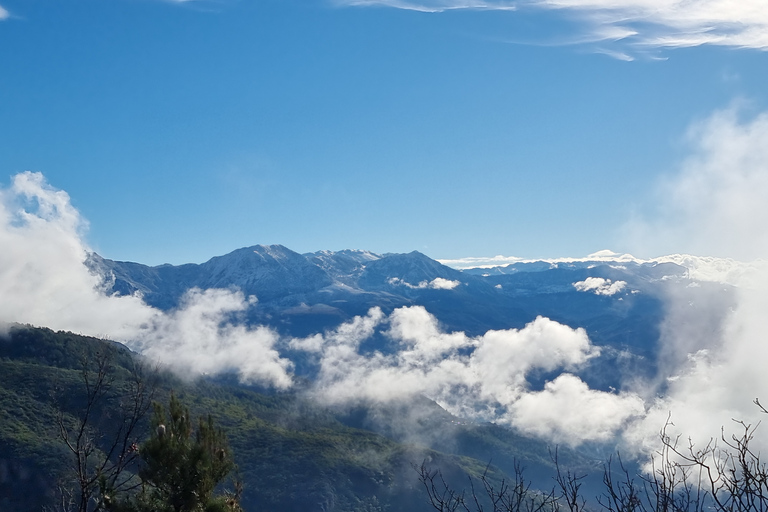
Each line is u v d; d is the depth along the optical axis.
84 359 17.06
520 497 11.96
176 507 15.70
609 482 11.09
